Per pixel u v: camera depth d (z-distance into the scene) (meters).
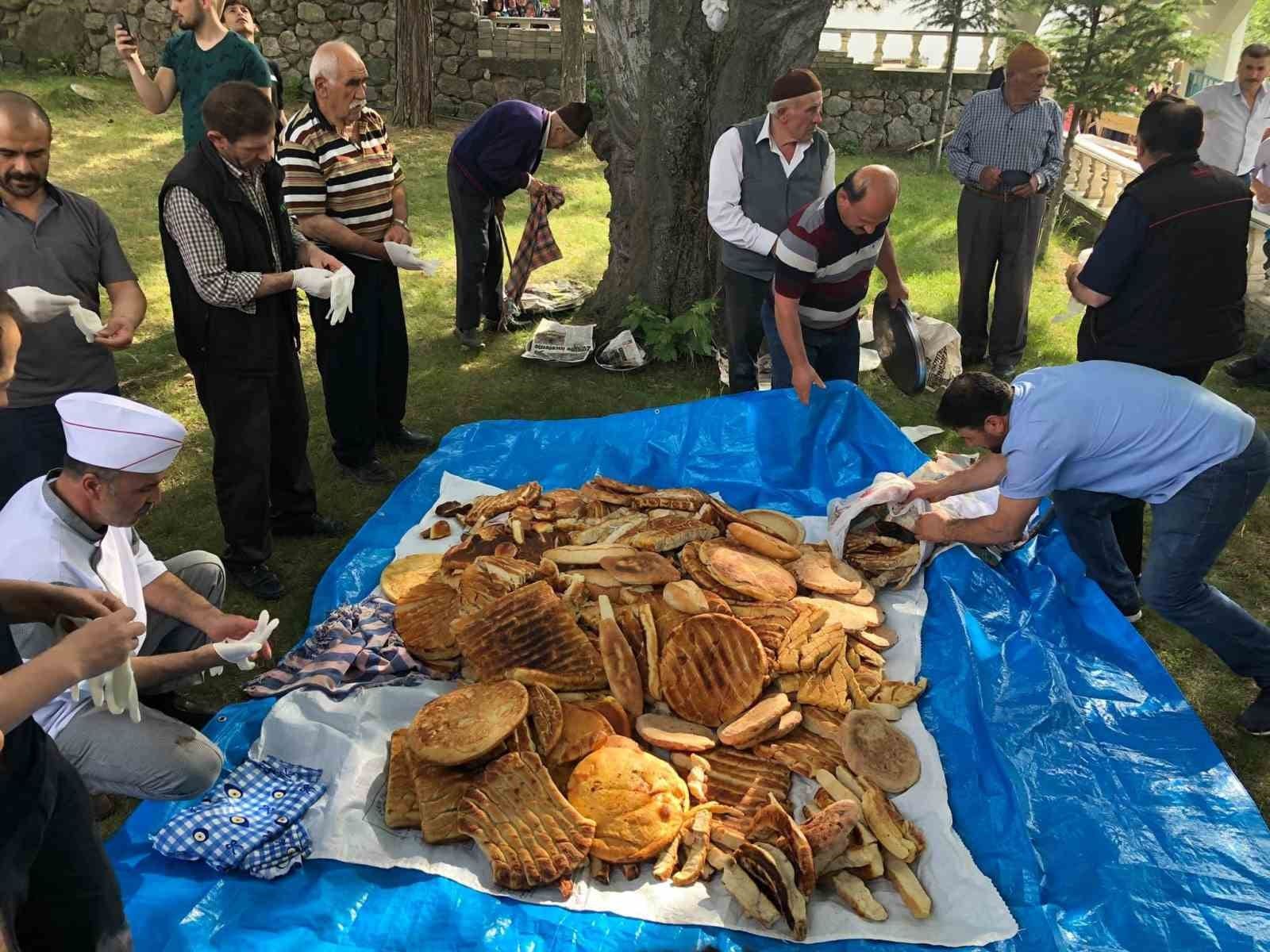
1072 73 8.48
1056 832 2.90
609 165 7.00
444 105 15.12
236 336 3.97
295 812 2.82
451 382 6.49
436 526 4.38
